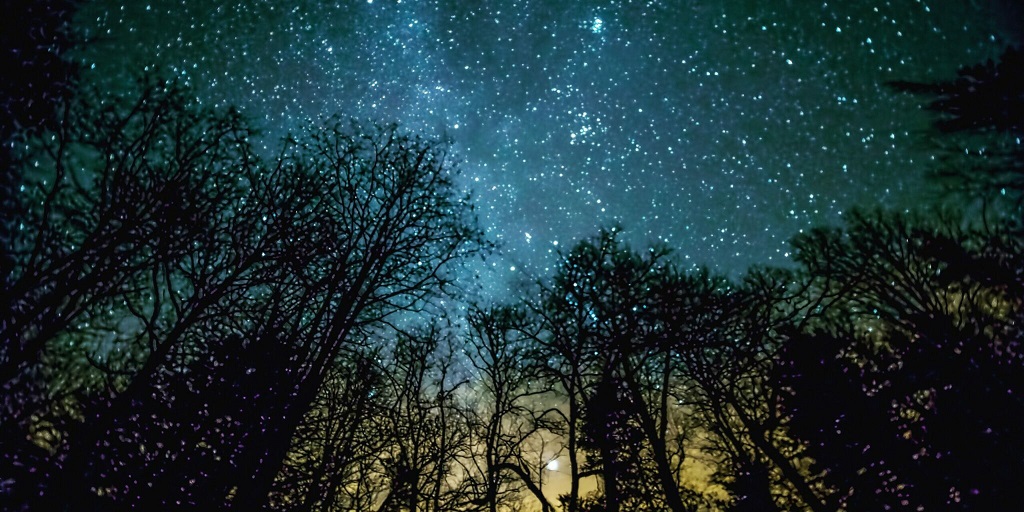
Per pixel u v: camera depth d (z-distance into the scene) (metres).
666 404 12.20
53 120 7.01
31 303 6.59
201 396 7.46
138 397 7.09
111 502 6.47
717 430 12.29
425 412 11.71
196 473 7.28
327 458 8.94
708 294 12.30
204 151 7.84
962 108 5.41
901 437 8.52
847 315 11.08
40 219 7.02
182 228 7.46
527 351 13.23
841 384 9.55
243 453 7.67
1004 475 6.91
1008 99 5.21
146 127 7.36
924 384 8.31
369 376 10.26
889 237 10.16
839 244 11.48
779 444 11.73
